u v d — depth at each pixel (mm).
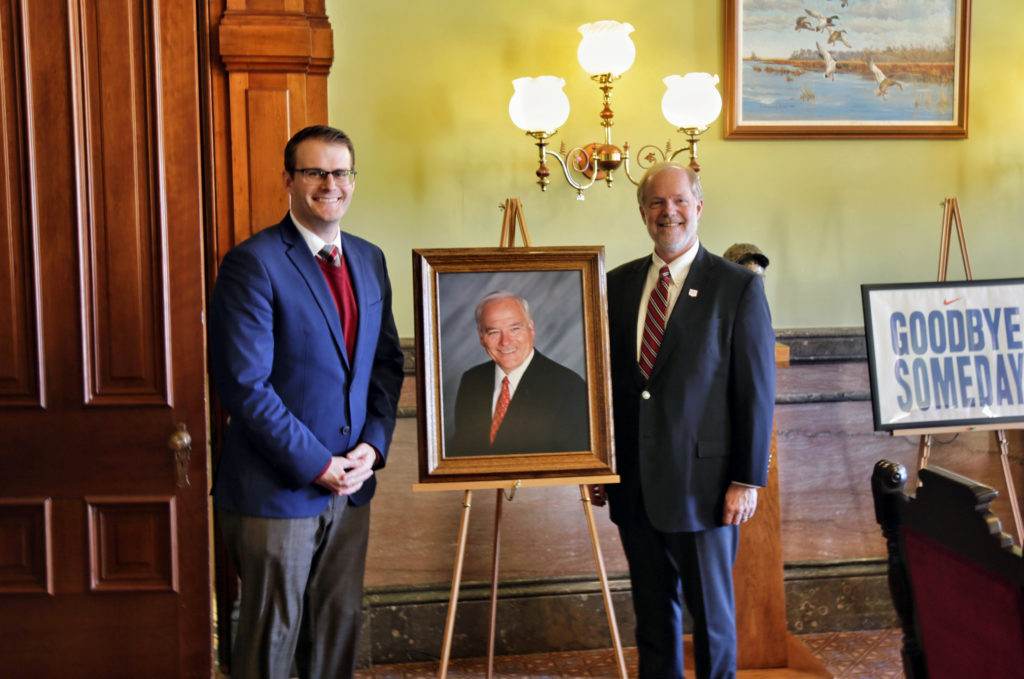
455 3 2906
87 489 2486
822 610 3125
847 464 3135
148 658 2520
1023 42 3154
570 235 3004
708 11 3004
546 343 2318
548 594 3008
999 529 1271
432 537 2973
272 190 2729
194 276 2484
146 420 2490
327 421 2162
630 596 3051
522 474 2268
